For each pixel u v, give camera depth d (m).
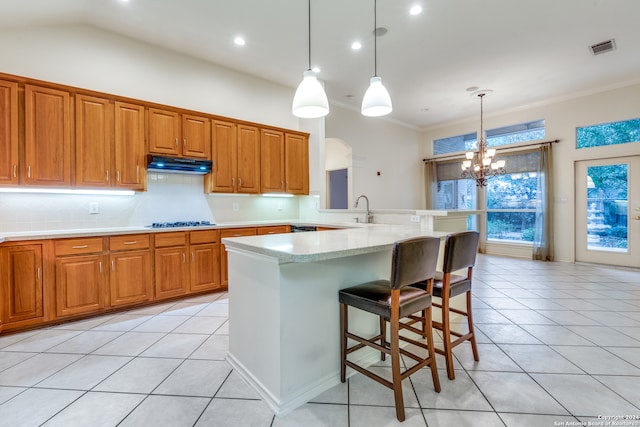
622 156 5.07
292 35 3.50
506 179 6.52
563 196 5.68
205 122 3.85
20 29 2.88
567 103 5.61
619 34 3.56
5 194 2.87
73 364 2.10
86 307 2.86
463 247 1.97
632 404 1.67
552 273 4.77
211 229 3.67
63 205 3.15
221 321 2.86
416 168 7.74
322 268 1.82
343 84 4.98
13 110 2.69
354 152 6.27
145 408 1.65
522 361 2.13
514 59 4.18
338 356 1.92
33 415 1.59
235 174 4.12
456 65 4.35
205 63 4.08
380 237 2.18
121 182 3.23
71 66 3.13
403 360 2.20
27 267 2.60
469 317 2.16
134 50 3.52
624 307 3.21
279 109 4.85
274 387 1.67
